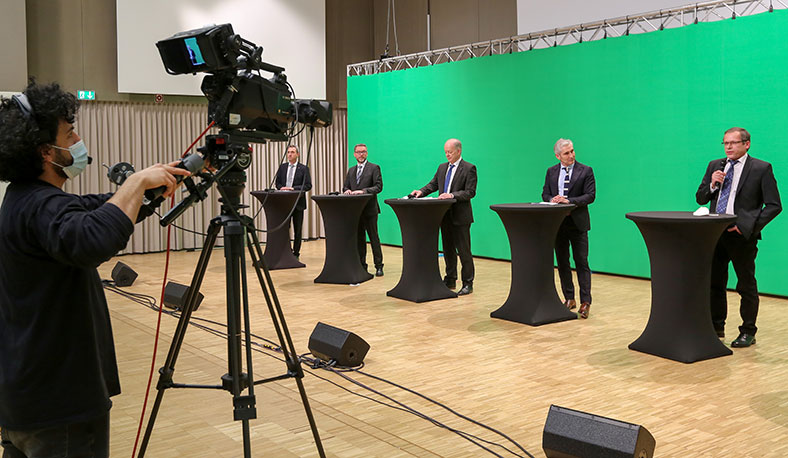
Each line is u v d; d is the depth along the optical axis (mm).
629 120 7719
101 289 1707
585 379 3967
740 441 2982
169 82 10055
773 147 6531
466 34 10242
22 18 8930
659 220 4250
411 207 6316
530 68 8688
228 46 2033
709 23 6961
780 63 6434
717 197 4738
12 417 1470
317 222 12109
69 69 9617
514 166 8984
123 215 1471
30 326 1472
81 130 9664
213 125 2066
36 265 1477
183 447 2963
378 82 10812
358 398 3645
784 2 6746
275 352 4613
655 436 3053
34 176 1551
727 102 6859
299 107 2506
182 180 1699
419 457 2830
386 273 8188
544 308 5453
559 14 8828
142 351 4652
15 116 1489
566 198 5457
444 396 3674
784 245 6492
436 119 9953
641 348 4559
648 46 7492
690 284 4324
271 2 10781
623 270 7902
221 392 3744
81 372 1522
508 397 3648
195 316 5797
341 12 11953
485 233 9430
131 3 9703
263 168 11234
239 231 2088
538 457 2812
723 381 3891
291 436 3086
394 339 4988
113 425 3242
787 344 4715
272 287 2264
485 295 6719
